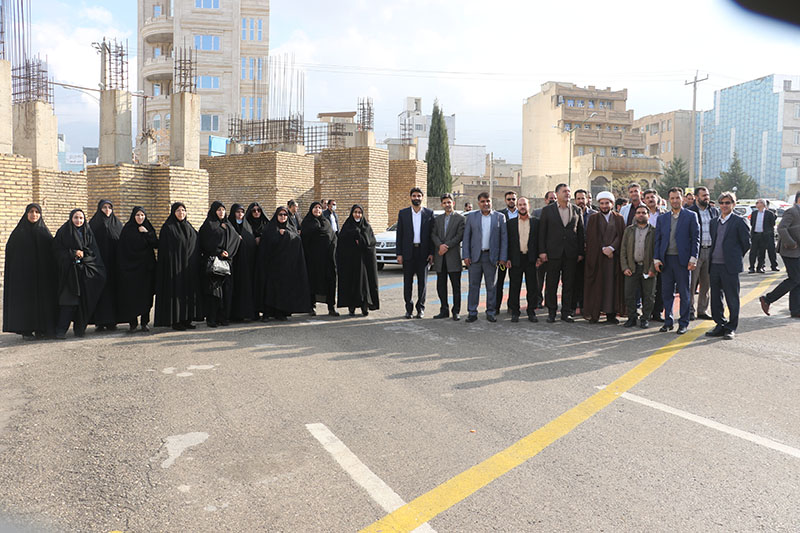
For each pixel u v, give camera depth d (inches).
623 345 317.4
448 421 197.9
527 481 153.7
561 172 2696.9
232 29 1926.7
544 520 133.8
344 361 279.1
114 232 352.2
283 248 387.5
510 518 134.7
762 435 187.3
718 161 4874.5
